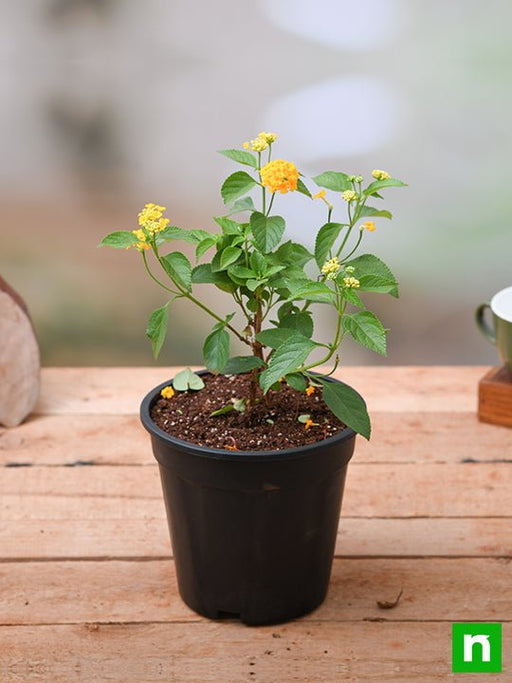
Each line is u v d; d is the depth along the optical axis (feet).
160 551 3.32
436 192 9.35
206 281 2.94
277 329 2.92
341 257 8.71
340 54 9.64
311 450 2.90
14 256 9.52
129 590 3.18
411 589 3.17
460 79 9.55
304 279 2.87
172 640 3.02
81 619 3.08
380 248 9.25
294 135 9.66
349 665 2.94
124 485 3.58
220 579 3.03
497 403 3.84
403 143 9.46
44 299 9.37
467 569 3.24
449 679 2.90
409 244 9.29
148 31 9.72
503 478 3.60
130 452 3.75
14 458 3.70
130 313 9.33
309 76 9.77
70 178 9.75
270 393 3.17
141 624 3.07
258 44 9.63
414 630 3.04
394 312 9.25
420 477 3.61
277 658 2.97
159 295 9.29
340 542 3.34
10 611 3.10
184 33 9.73
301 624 3.07
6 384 3.84
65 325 9.34
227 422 3.07
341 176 2.99
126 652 2.98
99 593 3.17
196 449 2.90
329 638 3.02
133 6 9.65
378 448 3.75
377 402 4.02
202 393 3.20
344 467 3.02
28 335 3.85
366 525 3.41
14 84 9.68
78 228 9.71
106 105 9.71
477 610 3.10
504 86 9.39
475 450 3.73
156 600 3.15
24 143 9.70
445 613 3.09
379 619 3.08
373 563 3.27
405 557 3.29
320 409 3.12
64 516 3.45
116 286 9.33
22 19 9.61
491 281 9.30
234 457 2.88
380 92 9.50
